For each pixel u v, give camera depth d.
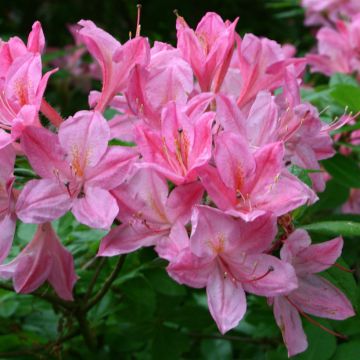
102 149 0.44
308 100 0.59
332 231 0.44
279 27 1.01
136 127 0.44
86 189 0.44
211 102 0.48
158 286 0.54
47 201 0.43
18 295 0.57
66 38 1.13
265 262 0.43
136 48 0.46
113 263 0.54
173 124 0.43
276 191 0.43
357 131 0.62
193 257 0.42
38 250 0.46
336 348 0.49
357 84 0.62
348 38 0.69
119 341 0.58
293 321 0.45
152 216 0.44
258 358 0.62
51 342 0.55
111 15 1.09
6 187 0.44
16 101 0.45
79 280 0.54
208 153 0.42
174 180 0.43
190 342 0.61
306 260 0.45
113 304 0.55
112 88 0.47
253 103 0.46
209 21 0.49
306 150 0.49
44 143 0.44
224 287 0.43
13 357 0.56
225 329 0.42
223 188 0.42
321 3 0.84
